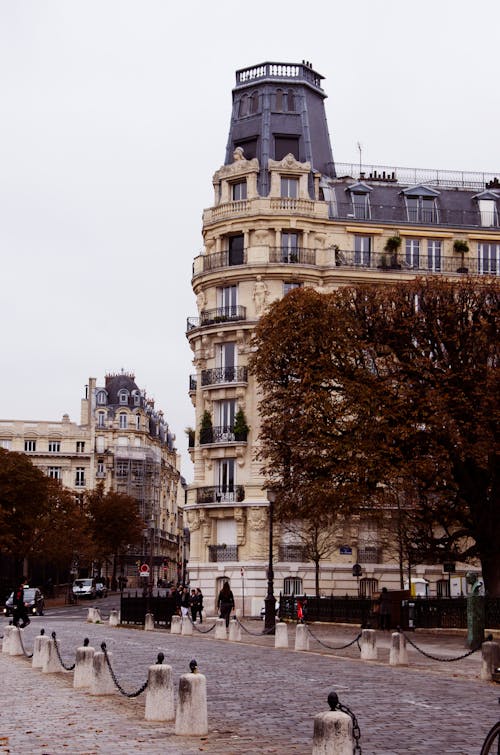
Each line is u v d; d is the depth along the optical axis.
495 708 20.14
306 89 75.69
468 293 48.03
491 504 46.06
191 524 71.31
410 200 73.88
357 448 44.94
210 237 72.81
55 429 149.38
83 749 14.99
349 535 68.12
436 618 44.88
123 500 135.62
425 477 44.34
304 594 67.62
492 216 74.38
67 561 114.25
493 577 46.38
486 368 45.53
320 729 11.90
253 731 17.05
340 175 76.19
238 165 72.06
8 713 19.34
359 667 30.12
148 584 86.06
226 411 71.31
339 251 71.19
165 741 15.81
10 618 72.75
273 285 70.00
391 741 16.09
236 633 43.00
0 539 91.12
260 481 68.62
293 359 49.94
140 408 162.75
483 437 44.22
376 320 48.75
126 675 27.05
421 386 46.00
